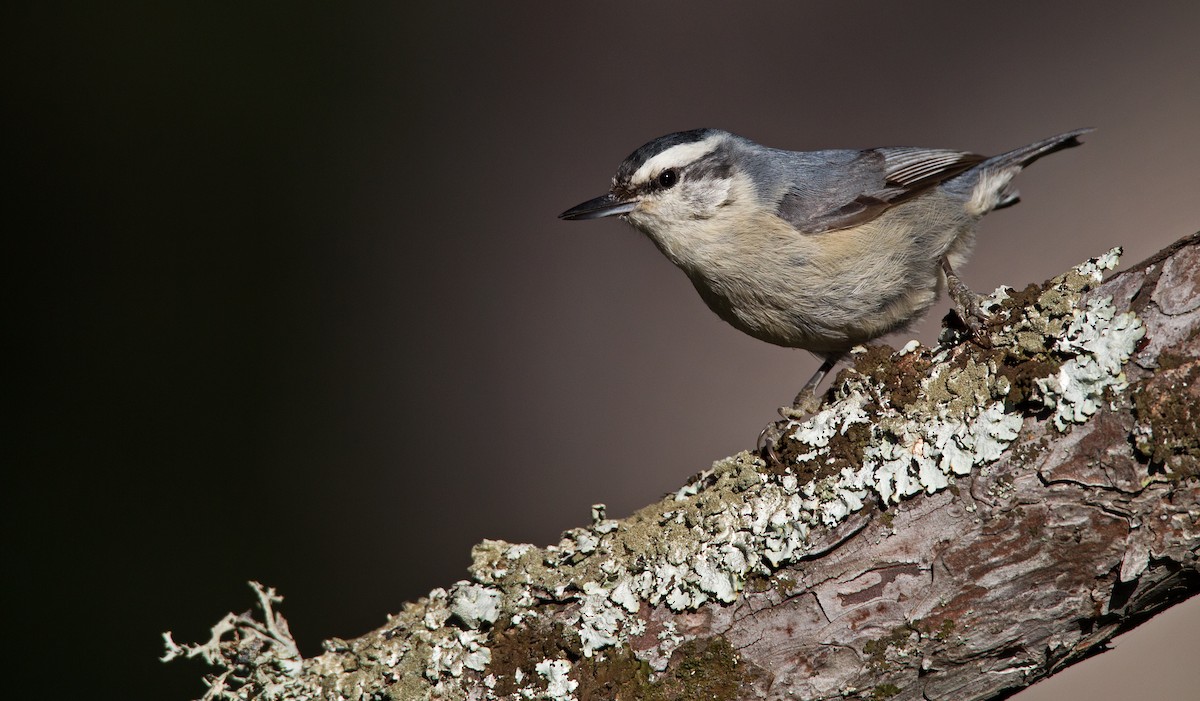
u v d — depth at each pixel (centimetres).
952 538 446
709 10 1402
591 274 1255
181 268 1170
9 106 1192
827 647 459
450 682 493
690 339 1203
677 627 473
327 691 505
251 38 1282
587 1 1423
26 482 1012
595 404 1158
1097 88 1214
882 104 1257
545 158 1295
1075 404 432
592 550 499
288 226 1216
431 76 1340
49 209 1160
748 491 485
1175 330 423
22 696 890
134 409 1074
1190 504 411
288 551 1023
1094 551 428
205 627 948
